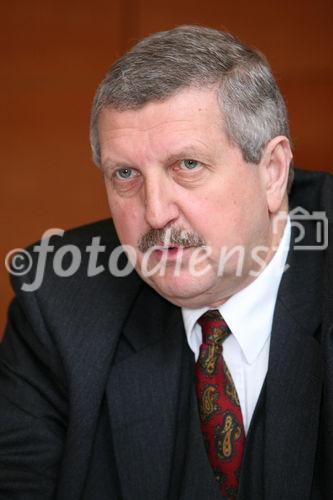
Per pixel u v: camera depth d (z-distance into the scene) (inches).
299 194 126.3
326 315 108.2
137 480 112.3
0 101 279.0
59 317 121.3
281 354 109.9
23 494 119.7
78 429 114.8
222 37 106.5
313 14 267.4
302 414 107.3
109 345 118.6
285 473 105.5
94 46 277.7
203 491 106.7
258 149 105.1
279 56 267.6
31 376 124.9
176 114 99.2
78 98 277.6
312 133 264.5
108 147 103.0
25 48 279.9
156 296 122.9
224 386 112.3
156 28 274.5
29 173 277.4
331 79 265.4
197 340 117.5
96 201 275.9
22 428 122.2
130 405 115.3
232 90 101.7
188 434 110.6
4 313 270.4
